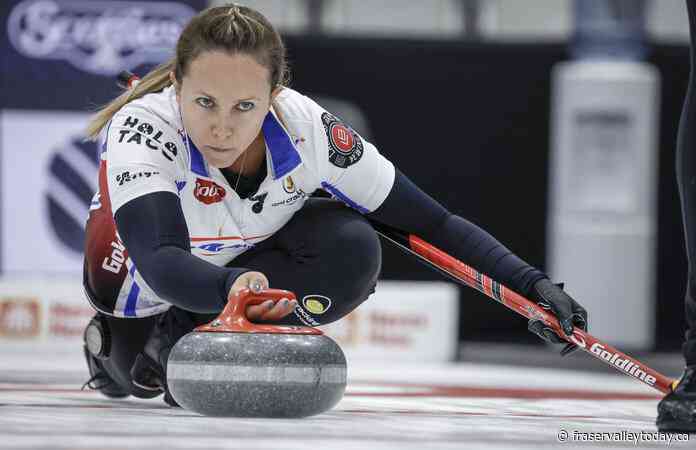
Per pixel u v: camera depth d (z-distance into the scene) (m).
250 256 9.30
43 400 9.80
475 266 9.01
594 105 25.47
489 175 26.38
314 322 9.49
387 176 9.02
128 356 9.66
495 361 22.84
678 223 27.14
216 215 8.66
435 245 9.22
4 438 6.52
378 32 26.94
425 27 27.06
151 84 8.62
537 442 7.01
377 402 10.62
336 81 26.06
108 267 9.41
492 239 9.06
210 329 7.55
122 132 8.17
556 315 8.44
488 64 26.19
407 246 9.21
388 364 21.34
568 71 25.64
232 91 7.66
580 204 25.83
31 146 21.75
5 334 21.30
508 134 26.33
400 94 26.16
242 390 7.40
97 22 21.59
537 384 16.08
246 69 7.66
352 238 9.20
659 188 27.12
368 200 9.03
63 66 21.66
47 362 17.75
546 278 8.66
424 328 22.31
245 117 7.80
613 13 26.44
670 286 27.31
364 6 26.94
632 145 25.70
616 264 25.81
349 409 9.41
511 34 27.14
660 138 27.06
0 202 21.78
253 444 6.35
